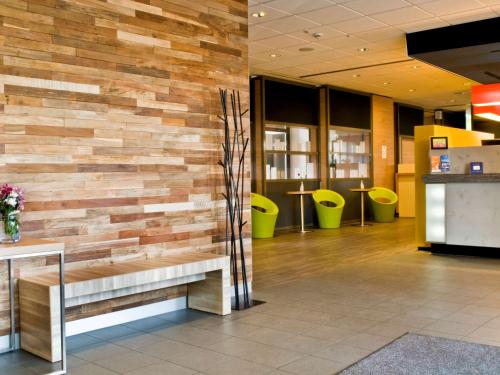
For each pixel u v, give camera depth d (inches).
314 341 158.6
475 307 193.8
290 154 471.5
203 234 208.8
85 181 171.6
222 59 215.8
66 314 167.8
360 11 273.3
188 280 184.1
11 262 154.0
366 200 548.4
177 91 198.8
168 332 171.3
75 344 160.7
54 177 164.1
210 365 140.8
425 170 334.3
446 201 314.0
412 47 315.9
